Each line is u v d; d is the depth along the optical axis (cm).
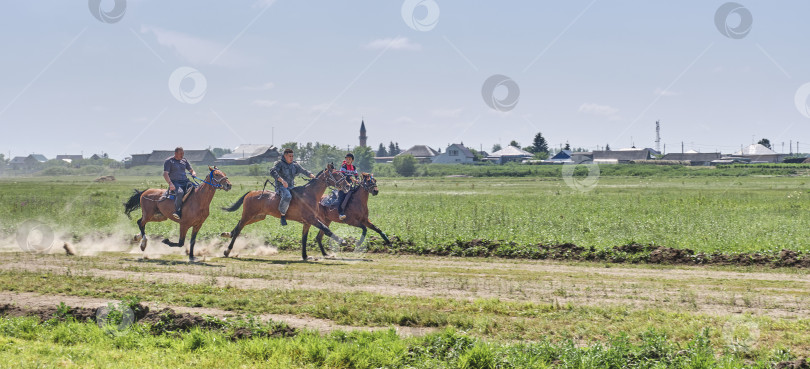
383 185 7181
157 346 935
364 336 945
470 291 1327
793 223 2539
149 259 1814
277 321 1072
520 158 16075
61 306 1092
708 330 938
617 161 14488
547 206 3538
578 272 1577
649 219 2717
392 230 2392
